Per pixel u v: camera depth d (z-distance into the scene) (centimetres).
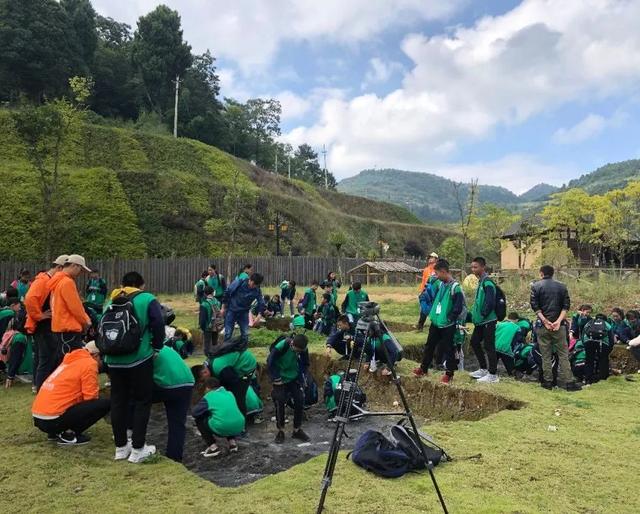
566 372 745
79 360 535
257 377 842
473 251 5397
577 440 501
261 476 524
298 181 6781
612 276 1773
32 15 5428
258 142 8688
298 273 3678
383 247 5259
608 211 3316
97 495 397
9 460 476
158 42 7081
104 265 2664
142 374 472
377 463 423
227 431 573
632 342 797
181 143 5234
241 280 977
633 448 482
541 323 754
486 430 535
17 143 3875
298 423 645
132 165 4475
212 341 1092
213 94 8250
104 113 6662
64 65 5619
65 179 3672
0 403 668
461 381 762
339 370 880
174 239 3756
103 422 605
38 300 629
